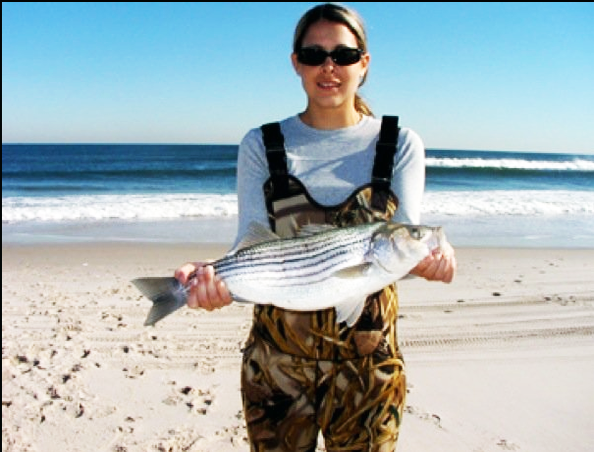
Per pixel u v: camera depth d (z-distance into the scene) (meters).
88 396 2.38
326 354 1.20
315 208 1.23
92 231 6.74
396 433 1.23
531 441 2.04
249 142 1.28
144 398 2.37
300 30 1.27
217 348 2.92
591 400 2.34
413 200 1.25
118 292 3.95
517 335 3.08
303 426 1.23
